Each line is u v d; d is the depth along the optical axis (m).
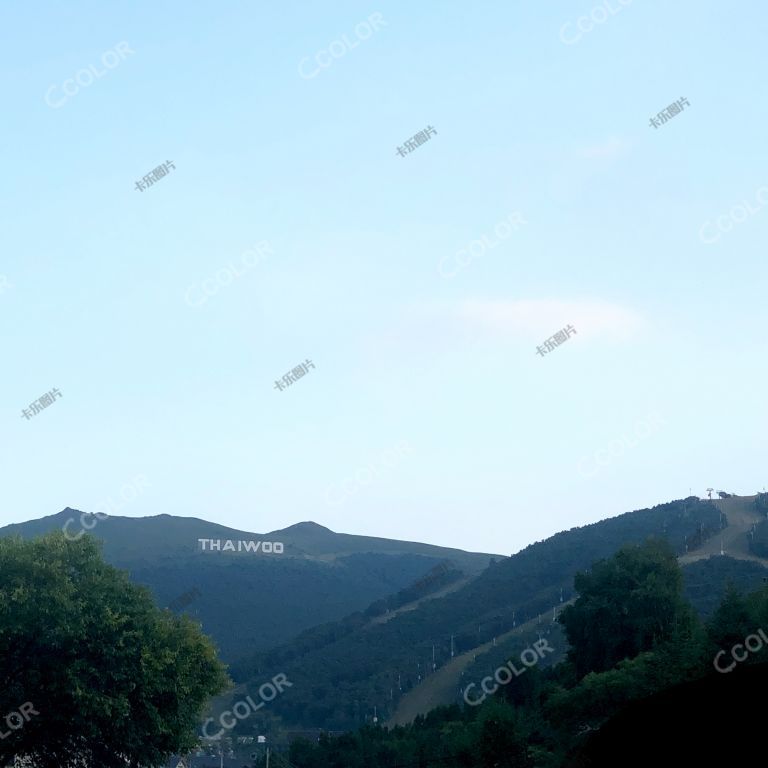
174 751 65.62
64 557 65.62
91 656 62.31
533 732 72.88
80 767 65.06
